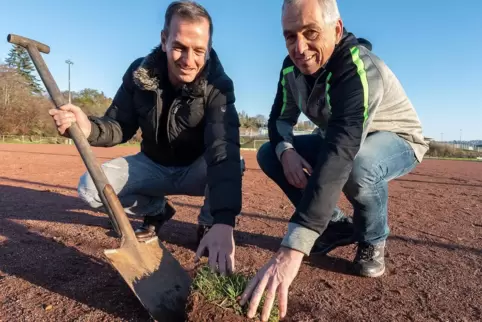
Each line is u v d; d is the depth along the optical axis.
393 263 2.63
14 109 38.16
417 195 6.27
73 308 1.87
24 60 51.41
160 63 2.39
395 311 1.94
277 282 1.57
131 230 1.99
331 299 2.05
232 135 2.27
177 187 2.81
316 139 2.80
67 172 7.83
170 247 2.81
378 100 2.01
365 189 2.21
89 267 2.38
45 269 2.33
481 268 2.58
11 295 1.99
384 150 2.27
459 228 3.76
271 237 3.19
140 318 1.79
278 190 6.15
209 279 1.69
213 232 1.96
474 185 8.39
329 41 1.97
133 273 1.86
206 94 2.38
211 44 2.33
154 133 2.60
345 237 2.69
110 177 2.61
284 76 2.53
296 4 1.91
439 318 1.88
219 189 2.09
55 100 2.13
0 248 2.68
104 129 2.51
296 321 1.80
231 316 1.57
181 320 1.77
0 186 5.52
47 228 3.22
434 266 2.60
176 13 2.15
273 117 2.79
